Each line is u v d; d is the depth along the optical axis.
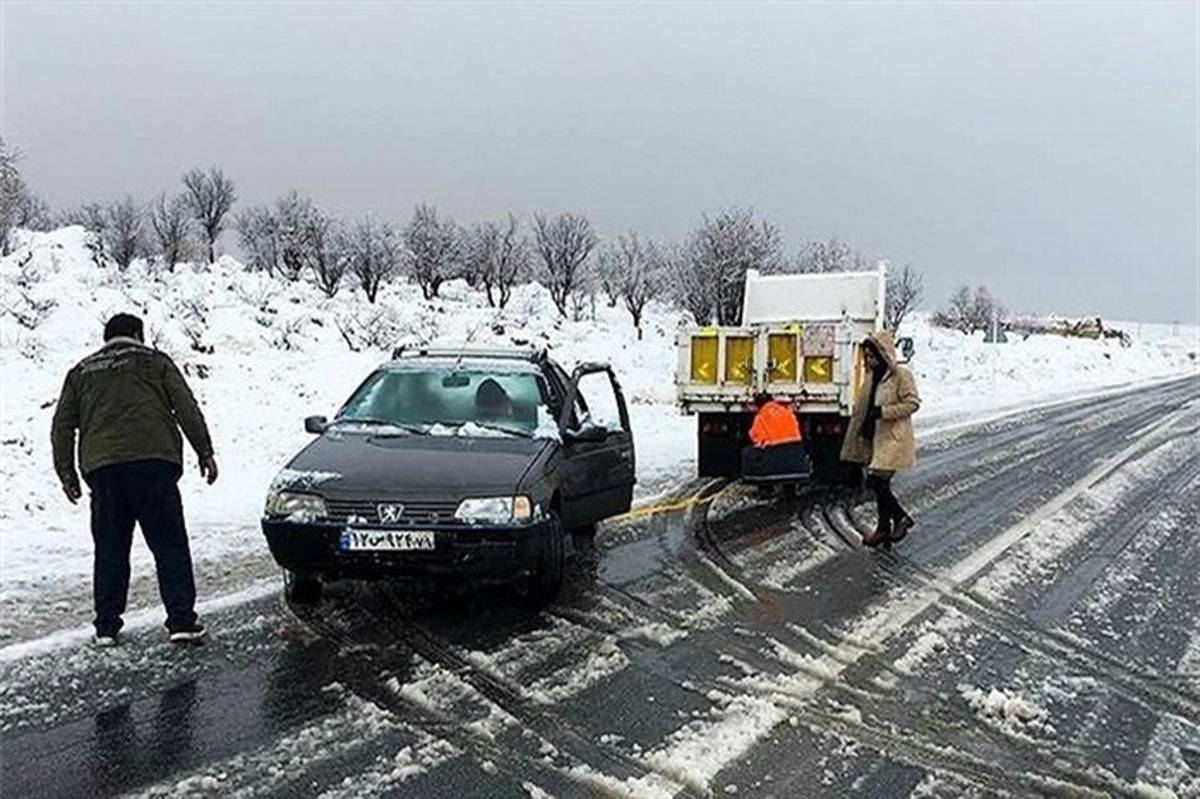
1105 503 12.16
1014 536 10.10
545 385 8.25
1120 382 42.00
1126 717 5.39
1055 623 7.11
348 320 24.45
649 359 28.91
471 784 4.32
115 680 5.42
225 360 17.20
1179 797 4.45
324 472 6.69
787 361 12.85
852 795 4.36
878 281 14.71
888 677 5.87
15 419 11.98
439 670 5.71
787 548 9.34
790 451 12.02
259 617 6.61
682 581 7.96
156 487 6.04
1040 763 4.76
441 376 8.27
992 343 42.31
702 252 33.94
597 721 5.06
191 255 37.31
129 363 6.14
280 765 4.45
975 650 6.43
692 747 4.78
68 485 6.17
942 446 18.12
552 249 37.62
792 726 5.09
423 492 6.46
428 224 36.94
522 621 6.70
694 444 16.95
